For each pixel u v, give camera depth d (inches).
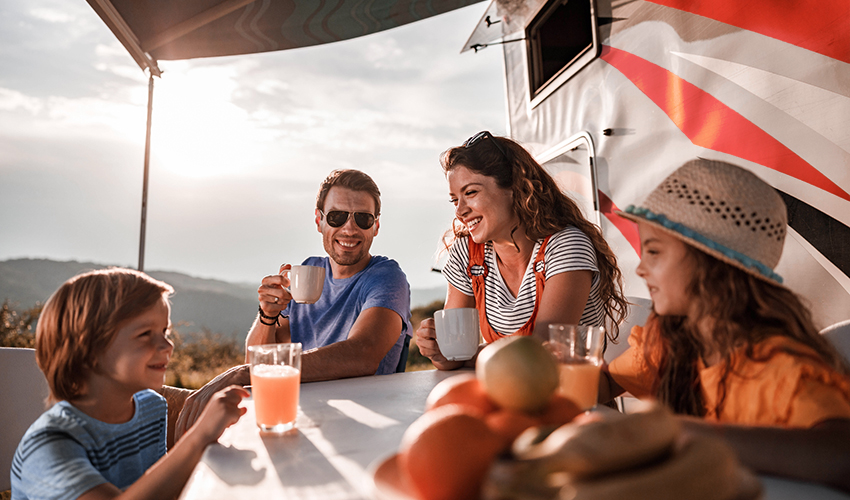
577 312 70.6
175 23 131.1
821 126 76.9
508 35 162.7
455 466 20.2
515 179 79.8
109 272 53.3
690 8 99.0
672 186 39.8
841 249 74.7
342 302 93.8
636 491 16.4
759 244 36.9
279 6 127.5
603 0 123.2
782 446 29.0
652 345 50.8
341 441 40.7
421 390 59.2
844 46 73.5
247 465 35.8
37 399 70.9
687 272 39.4
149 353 51.4
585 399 44.6
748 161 88.2
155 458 59.9
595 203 125.9
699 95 97.5
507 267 85.7
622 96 117.2
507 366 25.3
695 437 20.2
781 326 37.8
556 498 16.6
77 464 43.7
